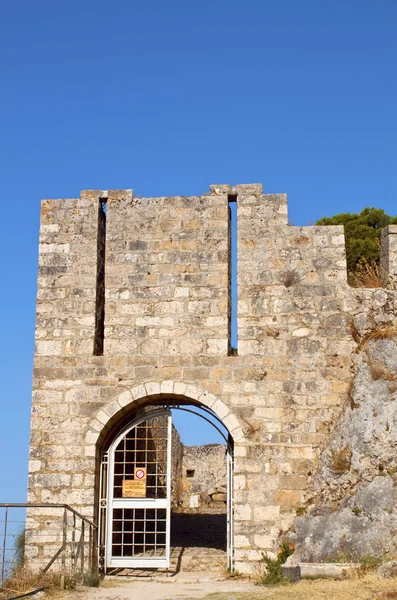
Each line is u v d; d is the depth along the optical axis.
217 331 17.94
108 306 18.28
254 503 16.92
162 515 25.77
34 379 18.02
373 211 33.28
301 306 17.98
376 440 16.45
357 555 15.15
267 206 18.56
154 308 18.19
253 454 17.20
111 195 18.94
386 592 12.09
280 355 17.73
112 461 18.23
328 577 14.56
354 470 16.47
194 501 31.64
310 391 17.52
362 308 17.97
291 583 14.39
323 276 18.12
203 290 18.20
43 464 17.55
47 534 17.14
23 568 15.41
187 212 18.66
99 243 19.02
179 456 32.41
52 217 18.92
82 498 17.34
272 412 17.42
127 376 17.88
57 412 17.81
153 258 18.47
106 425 17.75
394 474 15.88
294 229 18.39
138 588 15.44
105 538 17.83
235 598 13.21
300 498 16.91
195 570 18.41
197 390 17.64
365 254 31.22
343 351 17.73
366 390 17.09
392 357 17.39
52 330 18.28
